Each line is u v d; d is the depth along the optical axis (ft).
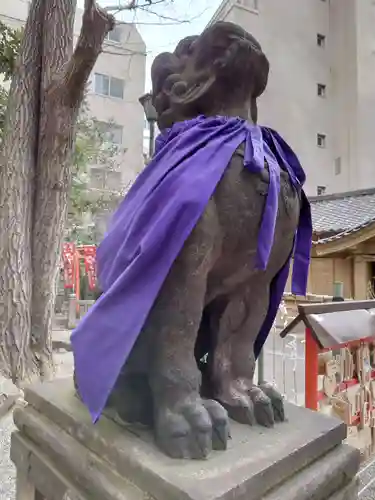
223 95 4.31
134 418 3.90
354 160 45.62
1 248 12.35
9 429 8.63
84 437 3.85
